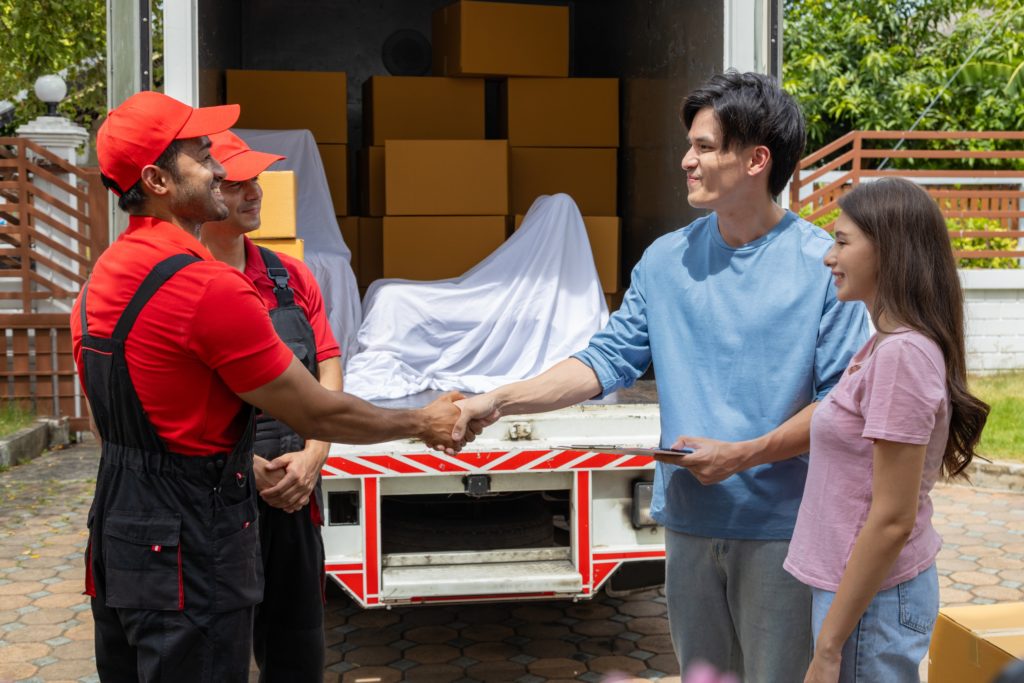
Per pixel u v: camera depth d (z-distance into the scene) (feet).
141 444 7.13
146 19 12.77
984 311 32.91
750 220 8.14
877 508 6.64
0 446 24.20
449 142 18.39
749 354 8.09
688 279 8.41
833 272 7.20
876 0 51.67
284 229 12.94
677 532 8.46
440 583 12.01
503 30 19.36
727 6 13.64
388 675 13.26
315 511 9.75
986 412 6.93
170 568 7.10
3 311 30.71
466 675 13.24
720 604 8.44
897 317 6.74
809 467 7.25
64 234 31.45
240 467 7.40
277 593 9.65
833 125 51.65
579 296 15.79
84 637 14.60
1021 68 45.75
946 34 55.93
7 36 44.91
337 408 7.62
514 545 12.66
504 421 12.30
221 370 7.04
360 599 12.05
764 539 8.05
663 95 16.78
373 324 15.29
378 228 19.86
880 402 6.61
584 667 13.47
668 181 16.62
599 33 20.34
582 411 12.43
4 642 14.42
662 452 7.70
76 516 20.59
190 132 7.21
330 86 19.97
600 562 12.37
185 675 7.20
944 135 34.09
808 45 51.03
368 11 21.98
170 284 6.93
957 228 36.63
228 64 19.89
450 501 13.04
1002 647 7.87
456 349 15.17
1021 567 17.08
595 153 19.49
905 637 6.93
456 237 18.40
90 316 7.20
